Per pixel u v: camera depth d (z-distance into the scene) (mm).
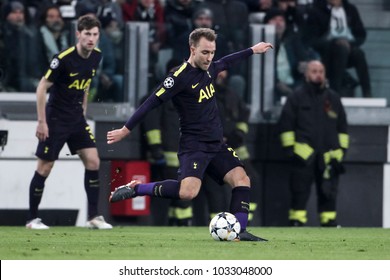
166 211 58469
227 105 57219
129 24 57969
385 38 61375
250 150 59531
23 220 56750
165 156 57094
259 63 59688
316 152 57844
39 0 57438
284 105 57875
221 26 58375
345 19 60906
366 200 61250
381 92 61438
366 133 61031
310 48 60438
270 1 61188
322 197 58562
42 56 56906
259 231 50312
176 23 58031
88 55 47188
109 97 57844
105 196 57594
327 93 58156
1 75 56656
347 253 34344
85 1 57688
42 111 47406
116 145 57562
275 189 59969
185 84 36625
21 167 56594
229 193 57875
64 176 57000
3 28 56656
